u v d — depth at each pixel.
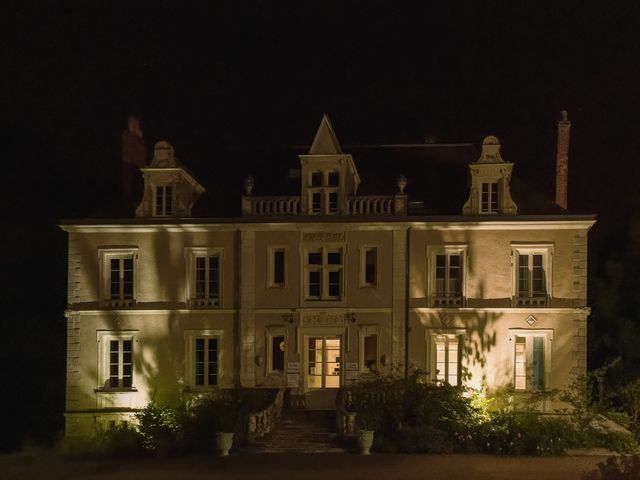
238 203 37.44
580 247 34.12
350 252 35.12
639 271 43.47
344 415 29.81
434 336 34.44
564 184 38.59
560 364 33.84
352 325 34.78
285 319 35.03
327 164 35.38
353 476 24.11
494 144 35.12
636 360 41.66
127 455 28.95
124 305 35.56
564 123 38.84
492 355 34.06
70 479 24.55
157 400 34.84
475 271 34.50
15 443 36.69
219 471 25.03
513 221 34.31
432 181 38.19
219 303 35.34
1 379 42.97
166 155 36.03
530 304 34.16
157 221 35.47
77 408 35.31
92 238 35.94
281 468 25.31
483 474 24.45
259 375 34.94
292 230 35.34
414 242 34.91
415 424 29.17
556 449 28.05
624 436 29.48
